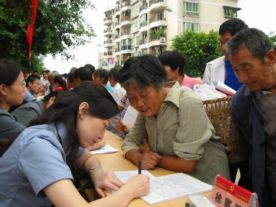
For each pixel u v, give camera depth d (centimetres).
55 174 126
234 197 129
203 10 2831
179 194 150
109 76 478
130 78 172
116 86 419
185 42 1938
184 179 170
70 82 516
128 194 143
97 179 176
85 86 148
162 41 2942
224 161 194
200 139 182
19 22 671
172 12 2834
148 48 3180
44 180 126
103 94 146
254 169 177
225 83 286
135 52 3622
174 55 280
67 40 931
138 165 190
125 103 294
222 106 204
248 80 159
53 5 867
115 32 4472
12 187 134
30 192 135
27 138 135
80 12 930
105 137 284
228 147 202
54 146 135
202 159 191
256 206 121
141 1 3381
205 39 1906
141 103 179
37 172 127
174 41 2016
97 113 142
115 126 301
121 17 4066
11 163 133
